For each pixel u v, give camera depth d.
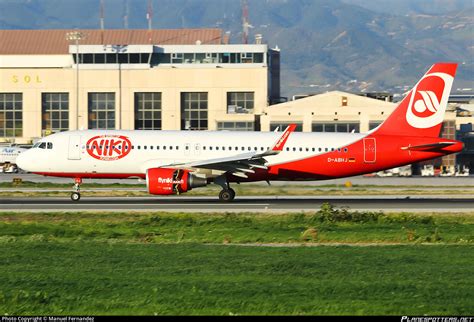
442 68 198.38
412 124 199.75
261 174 195.75
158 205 182.50
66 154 192.50
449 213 167.12
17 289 84.50
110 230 138.88
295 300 79.56
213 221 148.88
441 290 84.69
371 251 114.69
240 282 88.75
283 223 148.38
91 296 81.06
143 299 79.56
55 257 107.19
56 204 184.75
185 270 96.69
